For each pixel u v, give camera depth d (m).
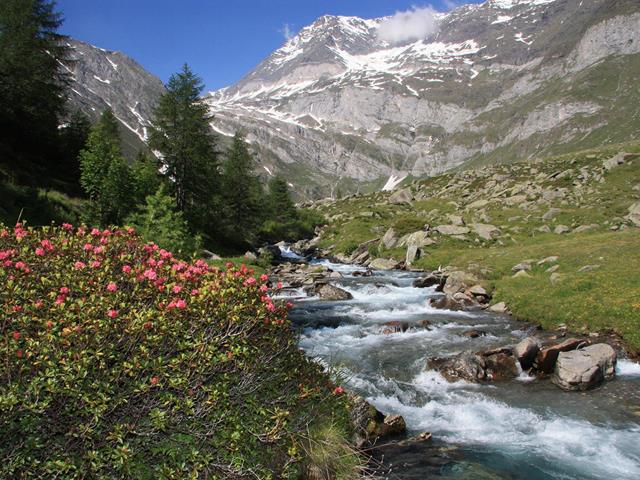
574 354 14.48
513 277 29.72
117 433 4.43
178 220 32.22
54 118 53.81
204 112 52.78
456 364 14.85
